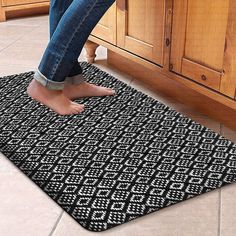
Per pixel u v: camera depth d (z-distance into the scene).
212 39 1.48
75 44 1.54
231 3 1.38
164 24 1.67
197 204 1.19
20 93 1.87
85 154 1.41
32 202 1.20
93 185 1.25
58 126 1.59
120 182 1.27
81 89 1.82
